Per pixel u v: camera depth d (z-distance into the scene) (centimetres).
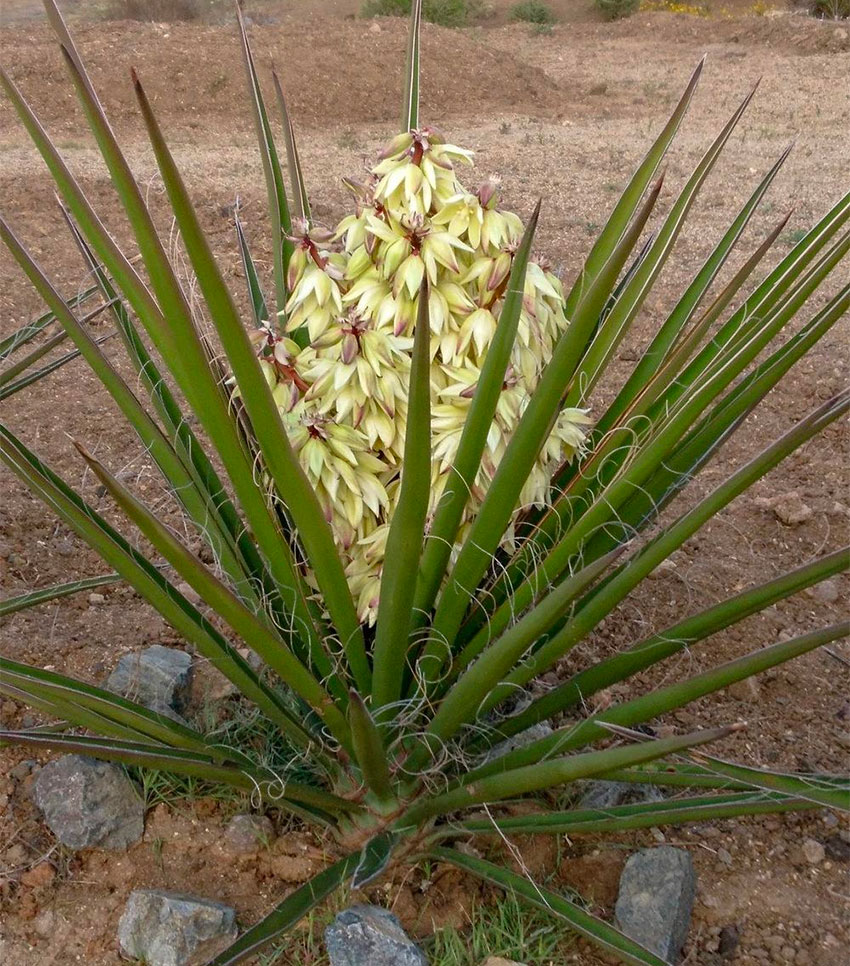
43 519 245
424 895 159
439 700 155
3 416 294
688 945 157
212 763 147
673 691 128
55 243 418
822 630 118
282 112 171
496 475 130
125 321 153
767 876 168
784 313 126
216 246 417
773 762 189
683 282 394
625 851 168
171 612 137
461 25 1521
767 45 1248
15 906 158
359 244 141
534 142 726
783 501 256
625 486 136
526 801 171
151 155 664
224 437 128
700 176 144
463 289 139
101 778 164
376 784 146
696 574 236
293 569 142
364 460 140
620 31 1396
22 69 853
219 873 163
